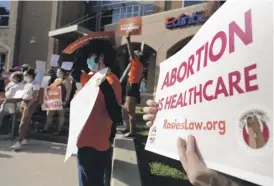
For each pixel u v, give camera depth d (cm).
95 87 270
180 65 150
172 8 1883
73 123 279
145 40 1738
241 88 98
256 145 90
